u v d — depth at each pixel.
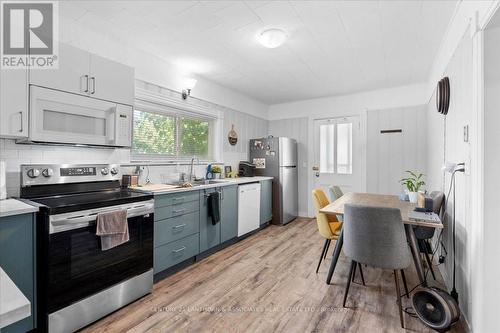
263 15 2.17
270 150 4.50
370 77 3.71
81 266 1.69
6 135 1.67
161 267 2.36
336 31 2.42
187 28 2.39
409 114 4.06
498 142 1.47
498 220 1.46
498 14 1.34
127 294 1.96
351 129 4.56
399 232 1.74
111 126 2.21
